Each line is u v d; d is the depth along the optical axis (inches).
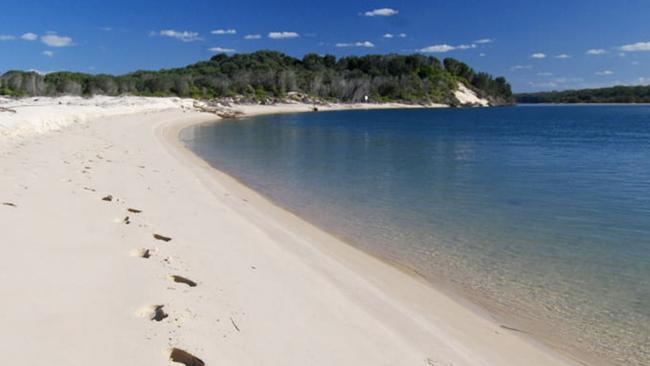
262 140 1545.3
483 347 258.2
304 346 219.8
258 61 6875.0
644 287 350.0
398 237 467.8
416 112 5029.5
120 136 1206.3
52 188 463.5
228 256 336.8
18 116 1047.0
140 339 200.7
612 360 255.4
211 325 224.7
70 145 860.6
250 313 245.3
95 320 210.4
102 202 434.9
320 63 7381.9
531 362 247.3
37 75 4111.7
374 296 308.5
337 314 263.9
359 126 2529.5
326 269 350.3
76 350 185.6
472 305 317.4
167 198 505.4
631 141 1680.6
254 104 4690.0
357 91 6136.8
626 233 488.4
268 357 205.3
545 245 448.1
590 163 1072.8
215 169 858.8
